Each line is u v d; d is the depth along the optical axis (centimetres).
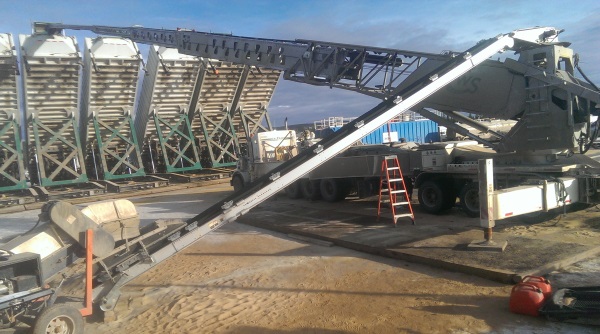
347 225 1102
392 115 809
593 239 853
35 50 2180
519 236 870
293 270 804
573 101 999
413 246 848
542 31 1069
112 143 2844
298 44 1392
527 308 543
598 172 989
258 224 1226
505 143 1098
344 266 805
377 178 1419
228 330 565
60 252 588
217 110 2992
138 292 746
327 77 1334
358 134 771
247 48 1540
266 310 626
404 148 1462
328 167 1522
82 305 590
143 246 662
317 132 3238
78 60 2278
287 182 719
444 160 1186
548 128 1019
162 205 1850
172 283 783
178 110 2861
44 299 536
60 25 2281
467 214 1136
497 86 1085
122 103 2616
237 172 1938
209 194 2134
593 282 632
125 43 2372
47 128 2473
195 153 2923
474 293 629
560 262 696
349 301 635
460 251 793
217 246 1033
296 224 1152
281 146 1855
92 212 673
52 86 2345
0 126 2384
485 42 995
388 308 599
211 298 690
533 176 1014
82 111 2691
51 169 2750
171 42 1895
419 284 682
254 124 3158
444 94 1164
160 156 3088
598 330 495
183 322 604
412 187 1386
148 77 2667
